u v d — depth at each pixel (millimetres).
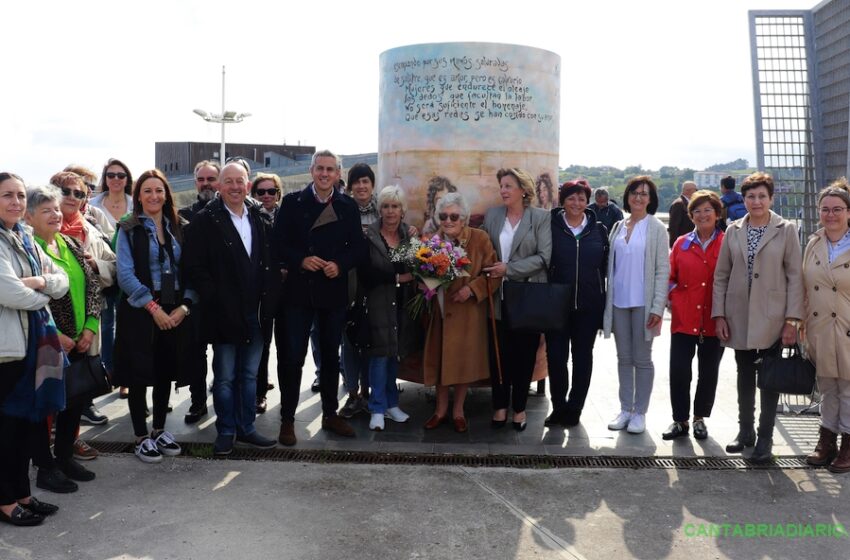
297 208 5070
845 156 6422
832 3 6516
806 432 5418
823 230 4773
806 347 4781
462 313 5289
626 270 5367
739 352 5043
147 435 4934
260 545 3631
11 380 3768
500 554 3566
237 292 4793
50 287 3867
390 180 6062
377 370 5449
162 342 4883
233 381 4973
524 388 5434
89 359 4344
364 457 4906
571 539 3730
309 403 6188
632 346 5445
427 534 3768
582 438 5305
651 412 5969
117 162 6246
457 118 5730
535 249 5352
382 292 5320
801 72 6848
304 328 5094
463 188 5770
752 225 4938
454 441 5230
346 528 3826
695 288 5199
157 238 4809
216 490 4312
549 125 6020
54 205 4203
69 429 4375
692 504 4168
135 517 3938
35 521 3816
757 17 6855
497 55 5723
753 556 3562
